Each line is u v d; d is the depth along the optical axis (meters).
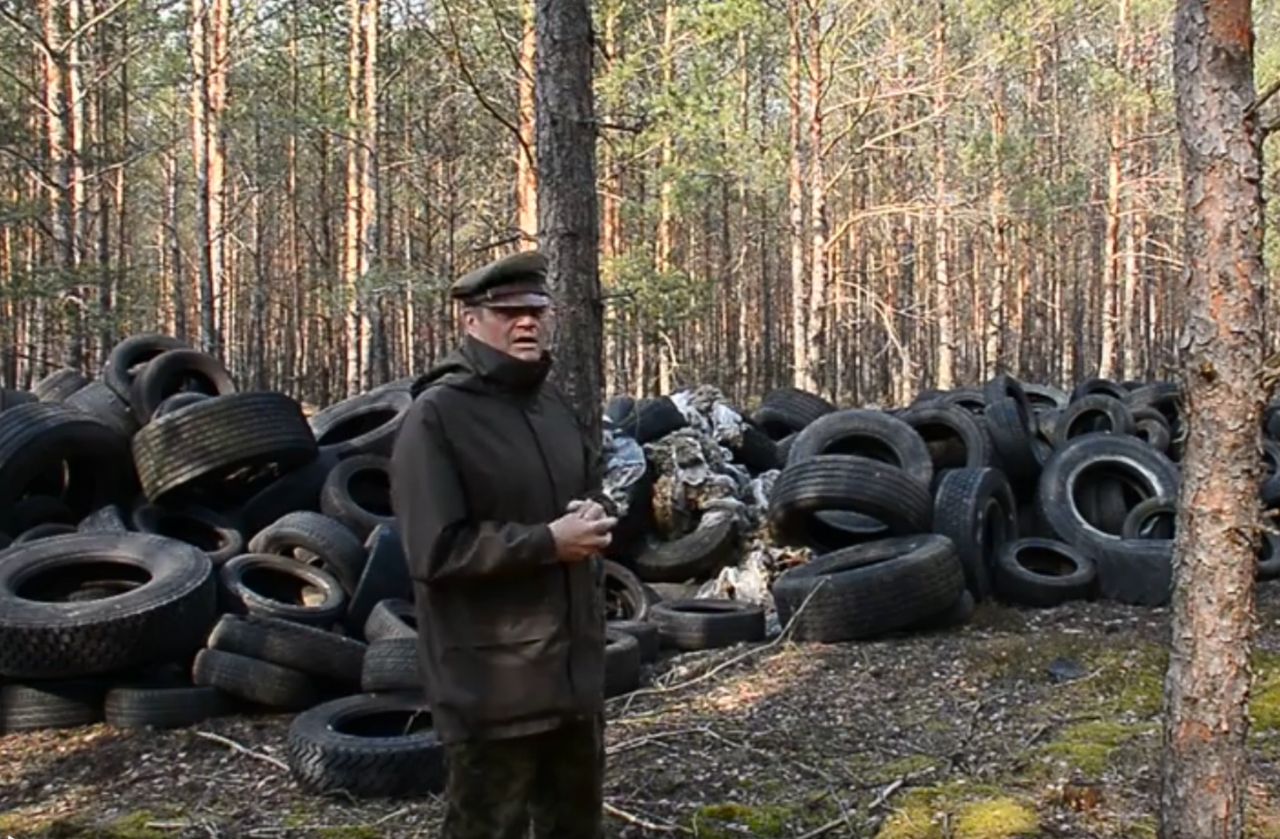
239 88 27.80
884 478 8.24
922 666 7.06
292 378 38.19
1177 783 3.47
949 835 4.50
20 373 27.44
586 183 6.18
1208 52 3.28
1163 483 9.38
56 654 6.07
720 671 7.15
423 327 39.53
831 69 20.73
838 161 31.73
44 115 21.73
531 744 3.12
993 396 10.66
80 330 19.31
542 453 3.12
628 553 9.33
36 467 7.93
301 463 8.52
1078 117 34.28
